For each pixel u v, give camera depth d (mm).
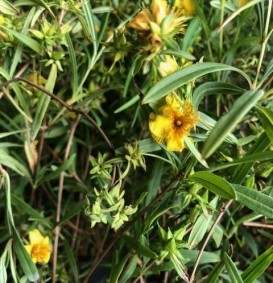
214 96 283
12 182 298
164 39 175
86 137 302
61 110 255
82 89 278
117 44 194
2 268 216
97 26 271
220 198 219
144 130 268
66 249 260
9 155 262
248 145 240
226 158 211
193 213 210
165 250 209
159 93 174
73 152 291
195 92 198
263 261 206
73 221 304
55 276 264
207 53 255
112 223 210
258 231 268
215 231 233
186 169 200
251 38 235
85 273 294
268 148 210
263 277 260
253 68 278
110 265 271
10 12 217
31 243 238
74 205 274
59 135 286
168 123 182
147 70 190
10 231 225
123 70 258
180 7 219
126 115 294
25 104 237
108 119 295
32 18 223
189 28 221
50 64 230
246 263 288
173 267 225
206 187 191
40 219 256
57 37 216
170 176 240
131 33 211
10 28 221
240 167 205
